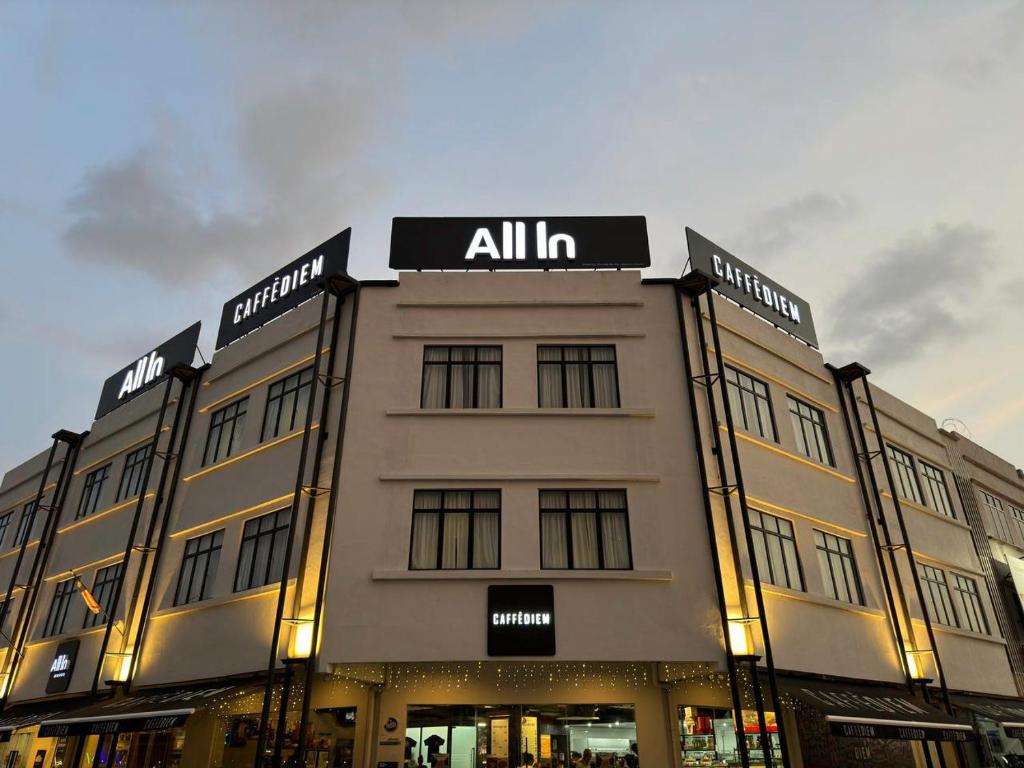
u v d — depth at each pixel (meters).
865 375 20.12
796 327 20.20
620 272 17.27
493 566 14.17
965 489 23.64
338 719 14.80
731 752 14.44
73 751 18.42
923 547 19.88
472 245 17.58
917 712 14.48
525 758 14.34
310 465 15.52
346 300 17.22
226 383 19.41
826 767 14.76
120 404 23.28
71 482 23.39
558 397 16.05
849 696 14.19
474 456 15.02
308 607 13.85
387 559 13.99
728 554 14.35
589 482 14.79
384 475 14.70
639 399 15.74
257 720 15.59
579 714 14.73
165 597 17.28
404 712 14.62
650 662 13.44
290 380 17.78
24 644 21.02
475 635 13.27
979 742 18.42
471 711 14.70
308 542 14.39
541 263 17.47
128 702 15.37
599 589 13.74
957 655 18.88
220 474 17.88
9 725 17.61
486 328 16.56
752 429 16.98
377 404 15.59
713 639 13.48
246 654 14.68
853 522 18.02
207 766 15.62
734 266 19.11
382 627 13.32
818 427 19.12
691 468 15.00
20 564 23.27
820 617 15.73
